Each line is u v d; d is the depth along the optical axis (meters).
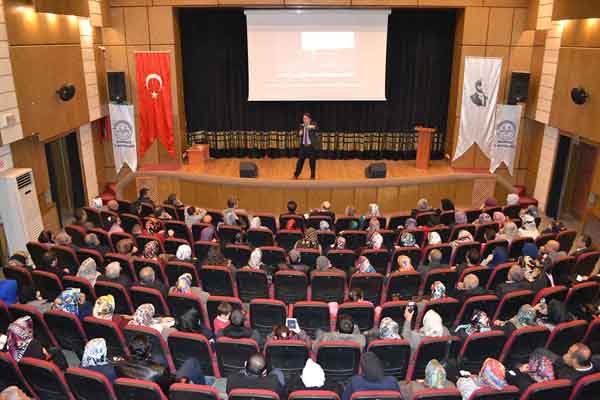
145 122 13.16
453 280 6.97
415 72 14.52
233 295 7.09
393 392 3.99
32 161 10.12
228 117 15.04
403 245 8.19
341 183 12.59
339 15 13.27
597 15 9.59
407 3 12.48
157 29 12.69
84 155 12.45
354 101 14.87
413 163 14.52
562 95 11.44
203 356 5.19
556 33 11.67
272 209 12.90
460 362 5.29
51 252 6.79
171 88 13.00
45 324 5.66
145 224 9.20
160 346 5.20
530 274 6.56
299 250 7.71
